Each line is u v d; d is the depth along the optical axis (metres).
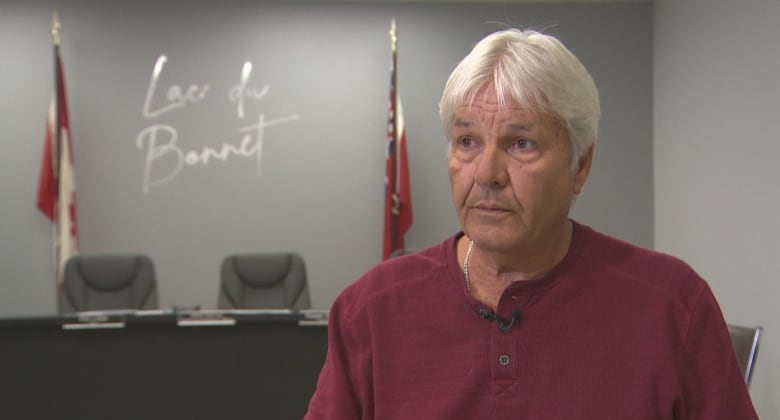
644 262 0.91
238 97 6.06
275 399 3.52
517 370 0.87
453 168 0.86
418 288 0.92
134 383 3.48
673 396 0.86
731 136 4.68
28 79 5.95
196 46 6.04
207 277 6.02
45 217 5.95
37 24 5.95
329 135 6.10
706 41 5.08
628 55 6.18
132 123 5.99
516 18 6.15
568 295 0.88
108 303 4.82
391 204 5.80
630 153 6.19
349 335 0.95
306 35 6.09
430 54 6.12
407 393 0.90
